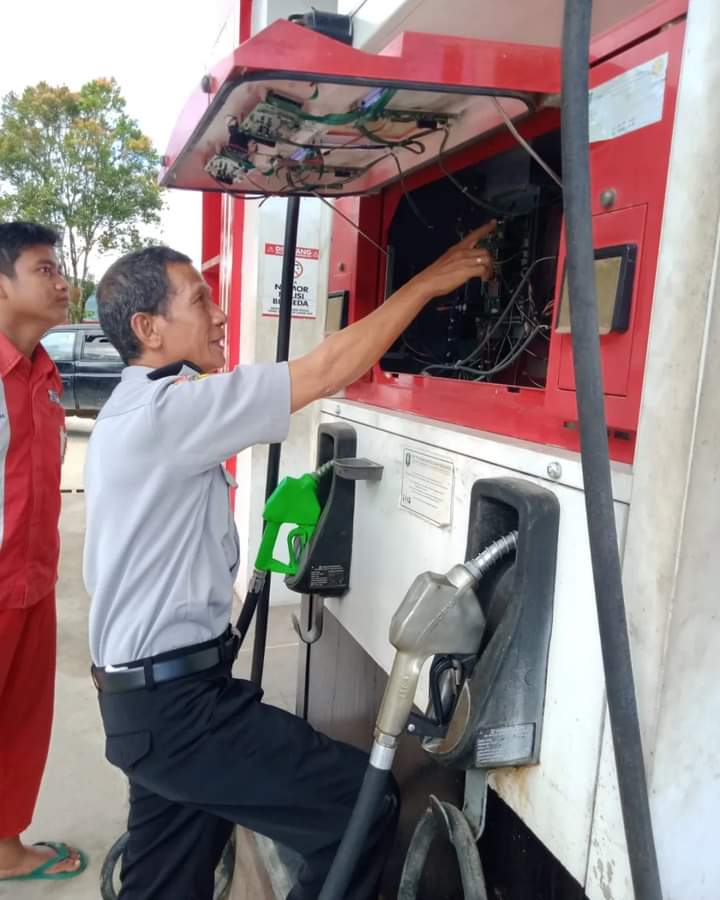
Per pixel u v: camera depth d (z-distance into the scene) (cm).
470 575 96
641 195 81
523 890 107
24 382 175
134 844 139
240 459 391
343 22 123
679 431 73
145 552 123
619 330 84
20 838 209
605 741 84
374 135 122
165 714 121
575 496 89
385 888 152
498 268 152
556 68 93
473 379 167
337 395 186
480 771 106
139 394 126
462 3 101
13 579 169
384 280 173
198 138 118
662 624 75
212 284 468
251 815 126
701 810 81
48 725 190
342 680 178
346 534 159
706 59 69
